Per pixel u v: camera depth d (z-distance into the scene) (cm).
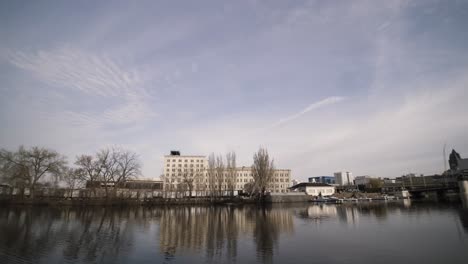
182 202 9488
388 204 8806
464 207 6203
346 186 19825
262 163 10912
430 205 7406
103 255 2116
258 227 3719
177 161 18738
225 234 3131
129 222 4206
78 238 2781
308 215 5497
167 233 3195
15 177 6675
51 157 7094
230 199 10556
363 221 4244
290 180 18600
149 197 9181
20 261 1894
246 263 1886
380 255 2041
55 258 1994
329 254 2106
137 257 2064
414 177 18838
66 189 7531
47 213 5216
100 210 6369
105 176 7825
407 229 3278
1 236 2762
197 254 2158
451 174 17875
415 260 1881
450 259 1886
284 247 2391
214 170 11550
